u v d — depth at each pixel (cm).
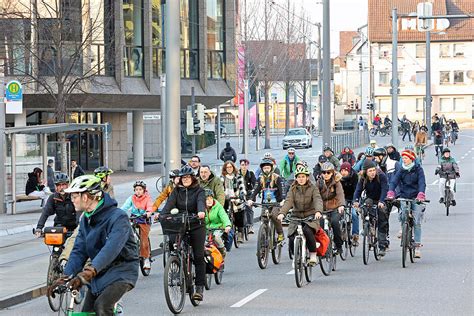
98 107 9131
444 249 3572
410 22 12025
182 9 10000
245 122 7481
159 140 12588
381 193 3188
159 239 4088
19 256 3572
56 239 1992
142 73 9494
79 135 9919
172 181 2972
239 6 14625
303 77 17688
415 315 2178
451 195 5091
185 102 10006
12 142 5391
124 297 2559
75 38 7331
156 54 9719
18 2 7338
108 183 2839
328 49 5362
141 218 2991
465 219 4812
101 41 8738
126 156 10319
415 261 3244
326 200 3034
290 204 2742
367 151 4066
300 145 13525
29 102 8438
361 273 2973
